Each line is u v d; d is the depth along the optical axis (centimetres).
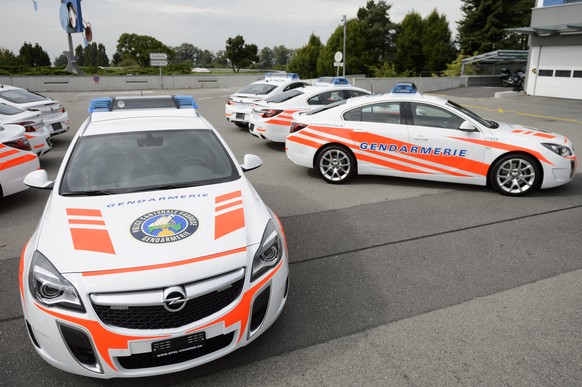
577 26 1828
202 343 246
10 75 2853
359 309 336
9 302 350
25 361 281
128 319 236
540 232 479
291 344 296
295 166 815
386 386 256
